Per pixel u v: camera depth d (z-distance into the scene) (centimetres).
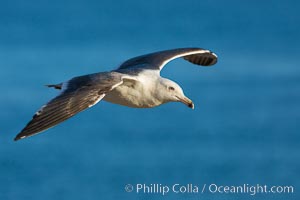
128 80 1464
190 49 1717
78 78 1316
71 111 1237
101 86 1284
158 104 1530
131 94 1495
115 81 1310
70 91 1272
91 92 1266
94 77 1317
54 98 1248
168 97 1520
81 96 1258
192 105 1516
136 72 1522
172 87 1523
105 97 1504
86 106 1249
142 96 1505
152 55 1669
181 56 1680
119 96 1495
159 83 1518
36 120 1204
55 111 1228
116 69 1627
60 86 1428
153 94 1515
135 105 1516
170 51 1698
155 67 1595
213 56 1739
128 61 1653
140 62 1633
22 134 1185
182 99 1522
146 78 1516
